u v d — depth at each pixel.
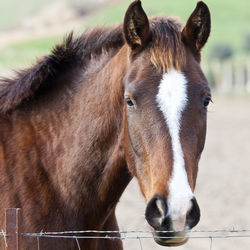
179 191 5.03
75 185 6.35
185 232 5.02
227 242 12.71
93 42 6.90
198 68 5.71
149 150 5.38
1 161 6.52
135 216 14.41
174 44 5.61
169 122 5.31
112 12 103.06
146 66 5.64
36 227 6.14
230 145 26.19
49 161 6.50
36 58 7.29
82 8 118.38
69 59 6.87
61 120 6.63
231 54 77.19
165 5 106.75
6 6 122.56
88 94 6.52
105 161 6.35
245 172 20.09
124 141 5.97
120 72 6.08
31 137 6.64
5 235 5.51
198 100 5.45
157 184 5.19
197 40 5.95
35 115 6.77
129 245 12.36
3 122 6.78
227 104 44.16
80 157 6.37
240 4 119.88
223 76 59.50
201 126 5.51
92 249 6.47
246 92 54.94
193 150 5.33
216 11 115.19
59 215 6.26
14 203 6.27
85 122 6.44
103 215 6.52
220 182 18.53
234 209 15.29
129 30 5.88
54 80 6.83
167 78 5.45
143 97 5.48
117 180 6.39
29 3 123.94
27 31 107.19
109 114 6.23
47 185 6.37
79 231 6.00
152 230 5.51
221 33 98.81
